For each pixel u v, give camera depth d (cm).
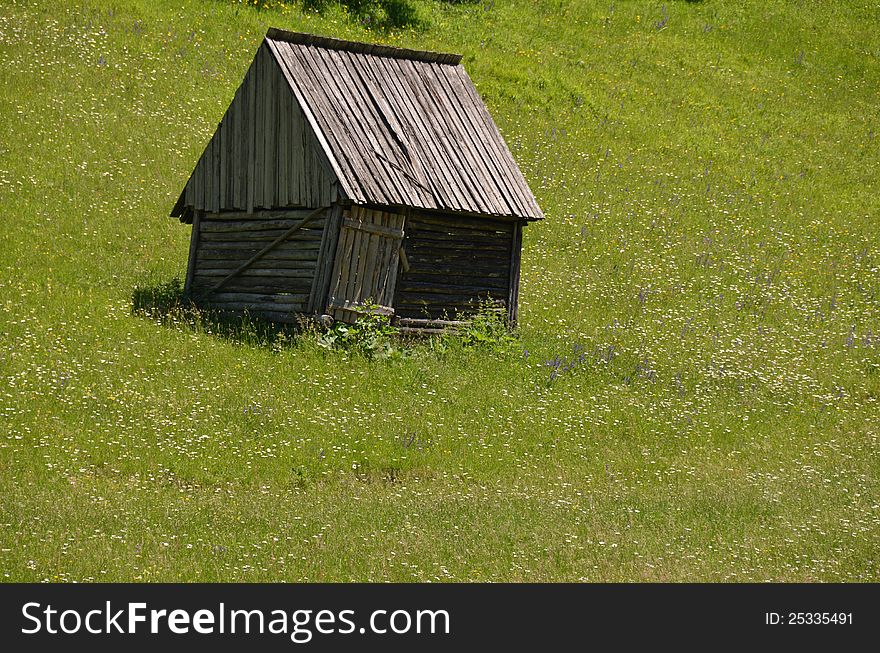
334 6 6712
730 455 2831
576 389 3203
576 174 5488
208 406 2628
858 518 2320
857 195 5969
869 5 8438
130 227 4134
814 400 3447
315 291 3378
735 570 1919
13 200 4072
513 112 6041
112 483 2156
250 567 1738
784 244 5131
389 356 3197
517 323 3762
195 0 6278
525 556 1903
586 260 4659
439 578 1758
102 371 2766
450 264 3619
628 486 2525
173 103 5206
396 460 2488
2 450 2217
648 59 7181
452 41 6762
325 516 2059
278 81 3531
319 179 3369
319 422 2642
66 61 5256
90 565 1683
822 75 7506
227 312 3566
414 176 3484
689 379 3466
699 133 6338
